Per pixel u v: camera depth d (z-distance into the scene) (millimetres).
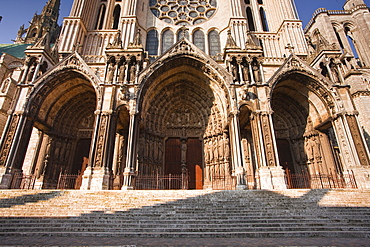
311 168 23578
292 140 25781
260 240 8453
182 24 32094
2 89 29906
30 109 20438
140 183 20531
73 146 25188
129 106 20406
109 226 10211
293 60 22938
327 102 22000
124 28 28625
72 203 12711
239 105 20672
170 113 26766
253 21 33594
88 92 24922
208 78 23688
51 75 21688
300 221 10734
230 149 21547
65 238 8789
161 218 11070
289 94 25344
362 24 39938
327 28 38750
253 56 22766
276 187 17578
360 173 18375
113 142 19656
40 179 21375
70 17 28922
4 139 19094
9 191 14156
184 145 25422
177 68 24078
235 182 18469
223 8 32344
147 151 23156
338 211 11930
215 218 11109
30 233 9398
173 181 24031
